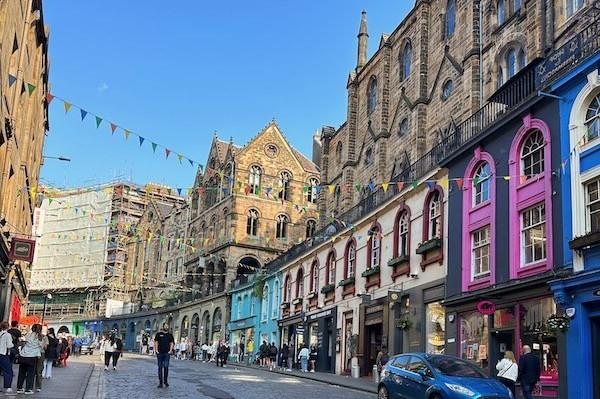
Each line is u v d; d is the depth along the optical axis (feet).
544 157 62.13
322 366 119.14
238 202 202.49
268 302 162.91
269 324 158.71
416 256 87.30
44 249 305.94
